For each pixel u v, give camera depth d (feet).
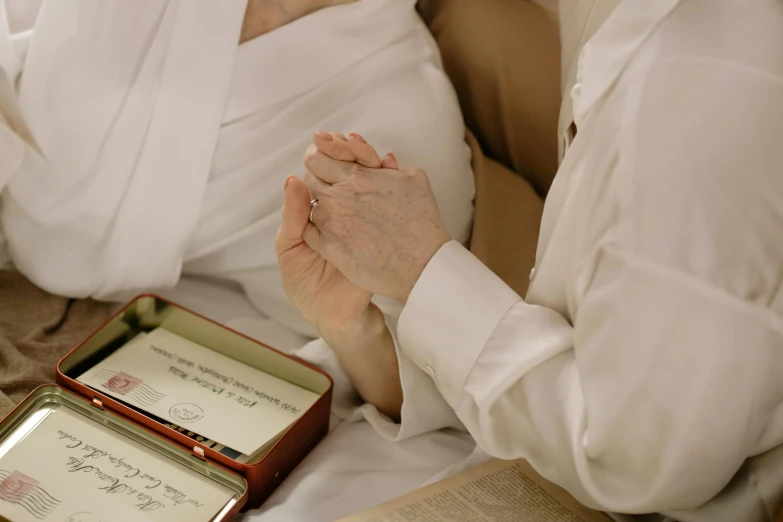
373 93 4.66
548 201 4.19
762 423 3.86
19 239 4.65
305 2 4.58
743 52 3.88
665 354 3.83
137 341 4.47
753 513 3.96
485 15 5.34
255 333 4.73
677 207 3.83
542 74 5.27
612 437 3.91
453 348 4.13
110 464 4.08
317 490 4.21
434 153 4.71
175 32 4.47
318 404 4.31
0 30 4.52
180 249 4.63
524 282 4.90
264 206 4.66
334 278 4.27
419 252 4.18
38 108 4.50
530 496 4.12
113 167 4.52
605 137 3.96
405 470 4.31
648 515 4.11
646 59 3.95
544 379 4.04
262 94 4.55
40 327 4.59
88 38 4.48
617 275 3.89
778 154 3.80
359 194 4.18
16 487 3.98
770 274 3.77
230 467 4.10
